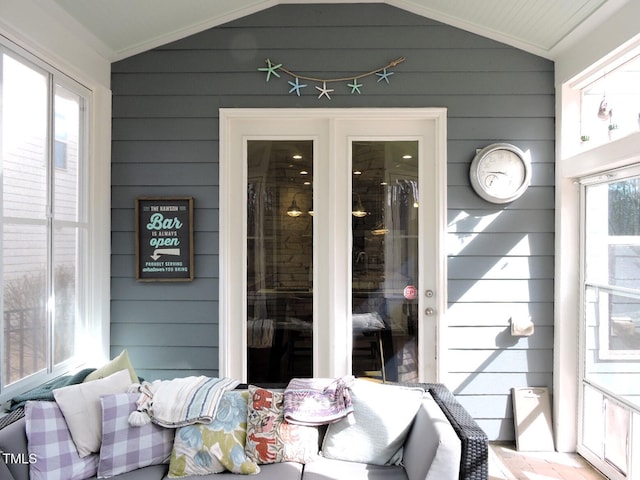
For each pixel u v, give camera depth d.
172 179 2.97
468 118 2.96
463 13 2.82
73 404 2.02
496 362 2.97
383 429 2.16
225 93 2.97
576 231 2.88
